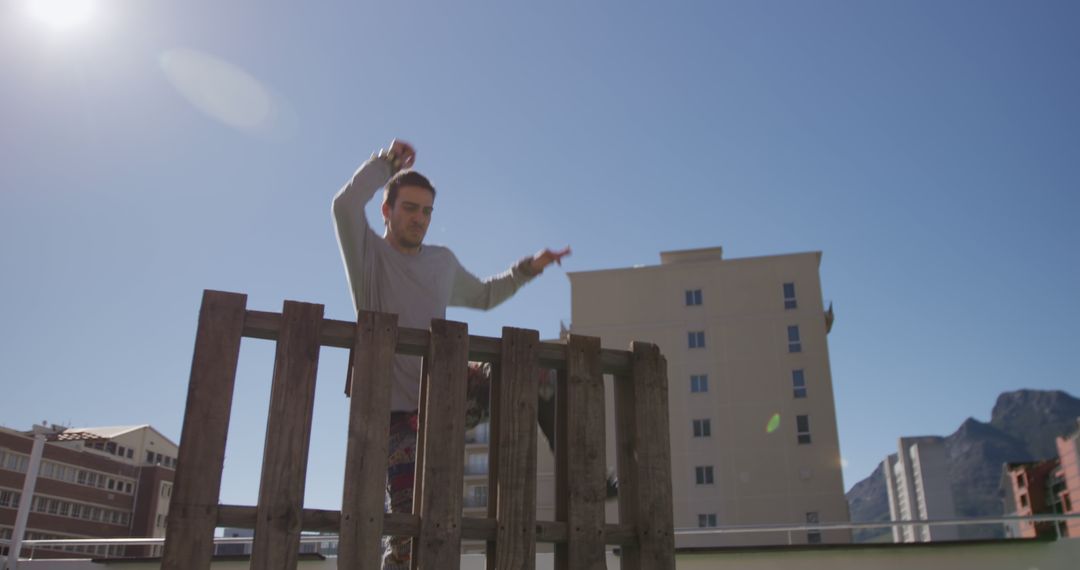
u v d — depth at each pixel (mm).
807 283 55688
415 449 3748
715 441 52844
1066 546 7355
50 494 73000
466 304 4711
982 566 7484
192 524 2863
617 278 58031
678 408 54188
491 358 3555
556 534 3381
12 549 8578
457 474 3254
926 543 7656
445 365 3359
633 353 3791
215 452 2969
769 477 51281
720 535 50281
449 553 3143
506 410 3424
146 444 88750
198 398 3010
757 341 54781
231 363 3090
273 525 2943
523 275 4766
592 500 3461
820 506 50000
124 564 8516
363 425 3164
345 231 3818
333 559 8109
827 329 57625
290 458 3037
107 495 79188
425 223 4086
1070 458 56531
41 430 9375
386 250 4023
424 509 3162
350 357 3494
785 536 49594
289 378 3127
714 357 54938
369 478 3119
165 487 84500
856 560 7695
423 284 4066
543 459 44250
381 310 3953
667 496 3637
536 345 3576
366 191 3877
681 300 56719
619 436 3746
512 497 3326
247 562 8375
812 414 52281
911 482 107500
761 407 53094
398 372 3848
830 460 50938
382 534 3096
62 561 8586
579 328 57188
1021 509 62812
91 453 78188
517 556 3260
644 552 3508
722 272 56844
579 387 3598
